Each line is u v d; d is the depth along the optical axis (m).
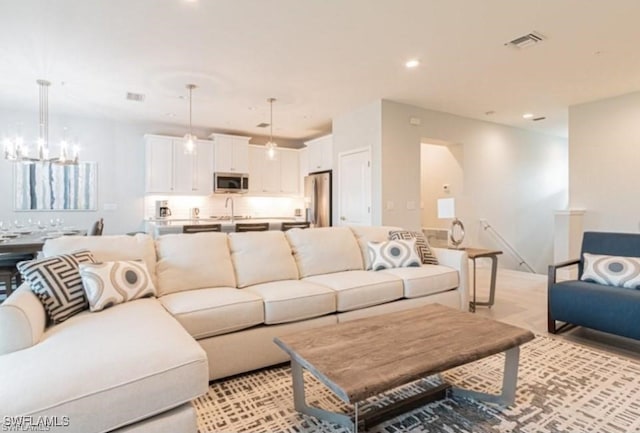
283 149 7.64
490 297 3.80
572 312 2.86
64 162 4.45
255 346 2.36
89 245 2.49
